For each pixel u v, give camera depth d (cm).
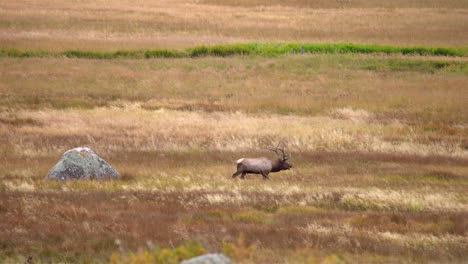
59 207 7856
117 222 7250
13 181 9431
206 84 19112
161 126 13888
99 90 18062
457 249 6556
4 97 16962
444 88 18750
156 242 6425
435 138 13100
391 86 19012
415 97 17438
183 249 5241
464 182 10000
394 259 6128
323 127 13925
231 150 11975
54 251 6222
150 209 7988
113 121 14325
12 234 6781
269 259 5734
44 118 14500
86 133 13075
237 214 7750
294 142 12512
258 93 18125
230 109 16225
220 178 9831
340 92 18262
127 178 9875
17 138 12512
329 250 6369
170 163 10956
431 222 7650
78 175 9688
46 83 18600
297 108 16288
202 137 12838
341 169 10688
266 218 7644
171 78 19725
